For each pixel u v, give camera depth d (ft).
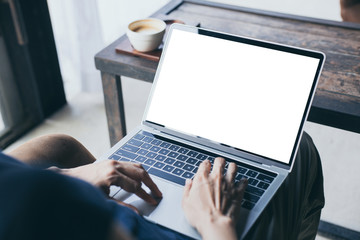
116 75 4.25
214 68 3.29
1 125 6.33
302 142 3.57
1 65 5.90
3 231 1.15
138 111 6.96
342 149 6.20
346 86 3.72
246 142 3.17
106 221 1.26
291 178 3.25
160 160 3.15
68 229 1.20
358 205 5.39
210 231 2.30
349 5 5.61
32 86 6.38
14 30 5.73
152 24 4.15
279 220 2.90
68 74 7.55
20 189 1.17
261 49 3.17
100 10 7.94
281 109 3.10
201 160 3.16
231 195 2.58
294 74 3.08
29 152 3.09
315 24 4.62
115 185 2.63
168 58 3.43
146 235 2.14
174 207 2.76
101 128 6.67
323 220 5.14
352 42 4.31
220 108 3.26
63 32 6.93
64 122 6.80
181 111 3.37
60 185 1.22
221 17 4.75
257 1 9.56
